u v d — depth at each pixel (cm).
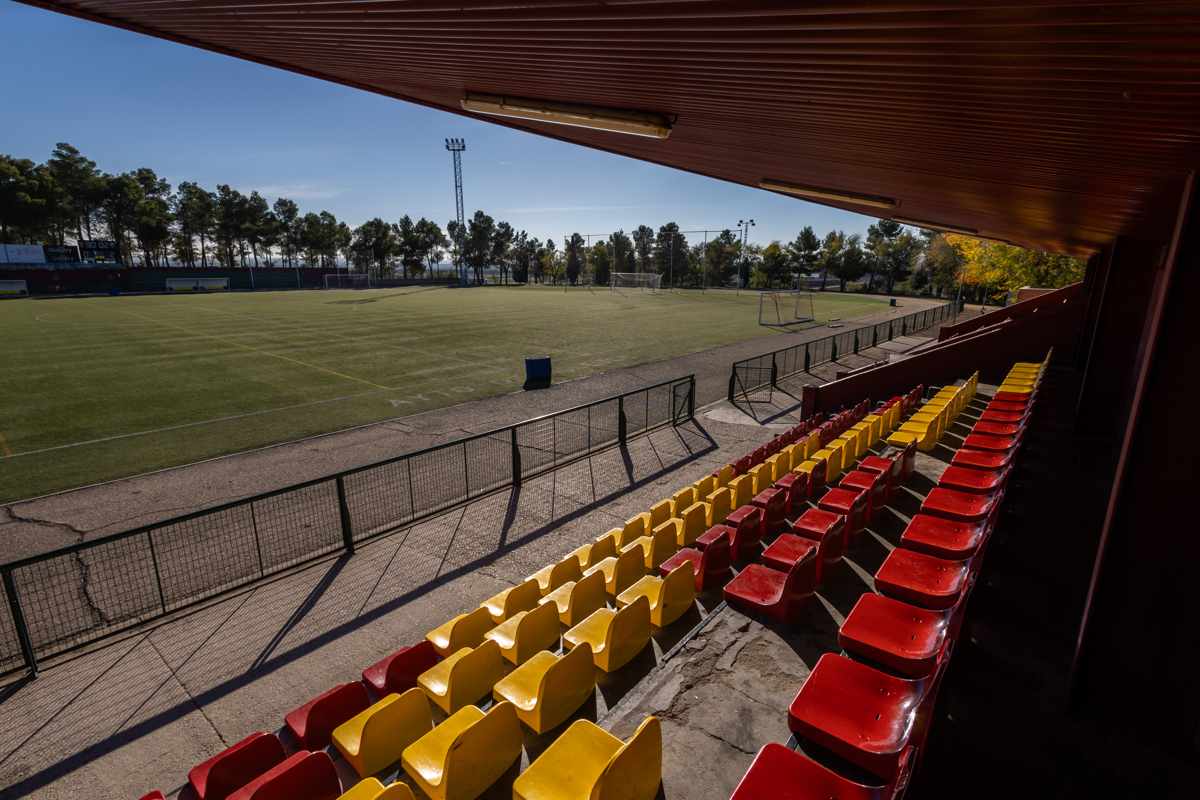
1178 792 391
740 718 472
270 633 720
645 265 15425
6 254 7519
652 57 393
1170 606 432
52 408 1797
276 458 1377
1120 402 1155
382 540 956
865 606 527
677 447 1443
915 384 1903
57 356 2656
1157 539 428
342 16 375
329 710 500
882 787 343
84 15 441
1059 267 3117
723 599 689
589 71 453
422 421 1681
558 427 1616
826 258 10831
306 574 854
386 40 431
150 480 1246
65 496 1165
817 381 2244
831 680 433
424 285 10950
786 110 498
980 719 448
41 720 587
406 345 3069
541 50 408
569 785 378
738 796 342
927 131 504
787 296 7344
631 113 579
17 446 1462
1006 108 388
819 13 269
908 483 982
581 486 1188
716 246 12481
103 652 686
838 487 882
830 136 594
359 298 6825
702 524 834
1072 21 230
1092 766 409
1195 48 240
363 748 438
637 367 2533
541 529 995
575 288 10144
